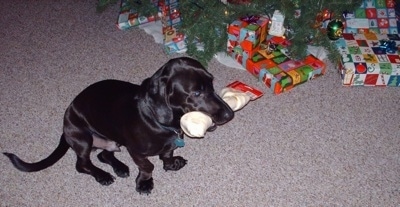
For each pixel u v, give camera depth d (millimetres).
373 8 2000
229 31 1875
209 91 1265
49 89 1851
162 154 1493
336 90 1835
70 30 2127
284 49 1910
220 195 1510
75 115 1425
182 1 1830
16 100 1809
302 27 1808
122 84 1412
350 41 1913
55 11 2234
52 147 1650
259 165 1585
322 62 1871
